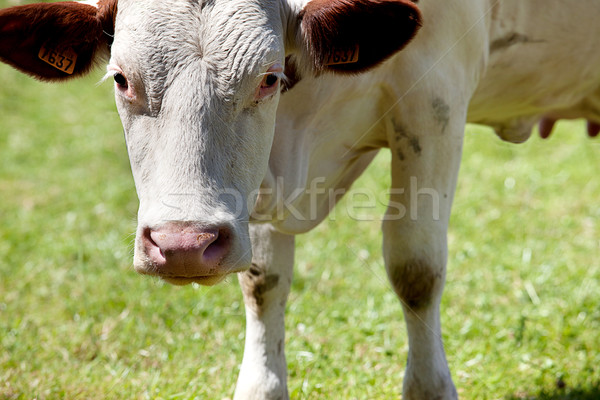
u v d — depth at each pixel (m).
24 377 6.05
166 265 3.82
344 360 6.44
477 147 12.03
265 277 5.48
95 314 7.19
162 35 3.94
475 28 5.25
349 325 6.98
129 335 6.81
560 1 5.79
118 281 7.81
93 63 4.49
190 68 3.93
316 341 6.70
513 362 6.38
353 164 5.58
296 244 8.74
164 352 6.48
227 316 7.14
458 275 8.00
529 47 5.83
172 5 3.98
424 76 5.02
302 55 4.41
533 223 9.25
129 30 3.98
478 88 5.83
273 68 4.09
